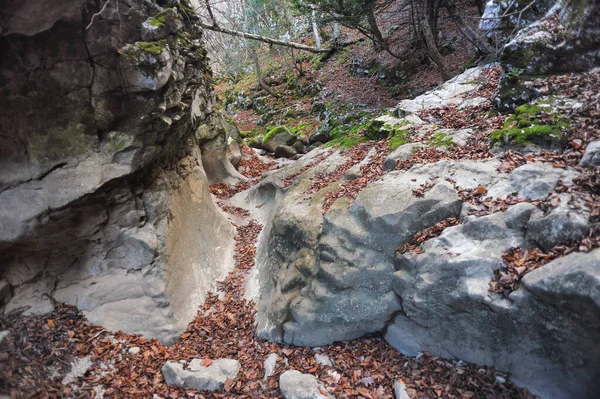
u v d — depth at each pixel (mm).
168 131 7543
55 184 5984
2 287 6207
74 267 6980
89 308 6793
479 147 7223
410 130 9109
